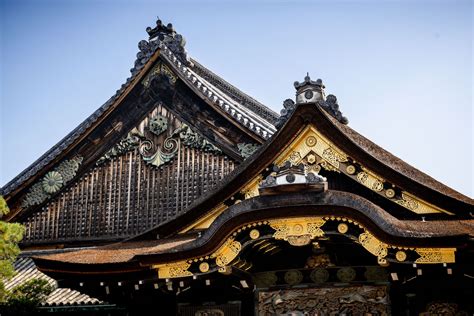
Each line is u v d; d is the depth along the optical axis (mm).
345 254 16047
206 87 24594
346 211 14148
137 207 24562
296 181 14430
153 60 25578
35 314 21266
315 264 16188
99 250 17688
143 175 24891
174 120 25031
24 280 23562
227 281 16281
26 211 26141
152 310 17578
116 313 21297
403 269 14430
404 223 14391
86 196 25562
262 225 14703
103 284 16453
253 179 16797
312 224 14516
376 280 15719
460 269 14172
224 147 23906
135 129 25500
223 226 14711
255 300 16438
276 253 16453
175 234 18047
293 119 16219
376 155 16375
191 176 24109
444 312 15164
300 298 16094
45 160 26031
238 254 14938
